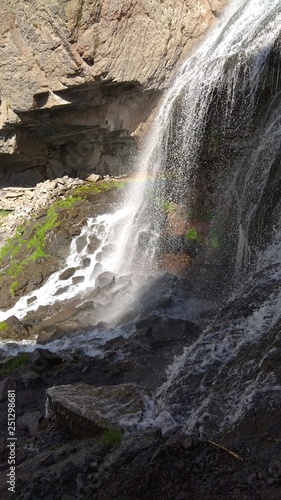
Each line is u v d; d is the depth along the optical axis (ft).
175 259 28.84
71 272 32.58
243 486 10.50
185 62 34.58
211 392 13.52
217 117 26.66
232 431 11.91
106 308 26.63
